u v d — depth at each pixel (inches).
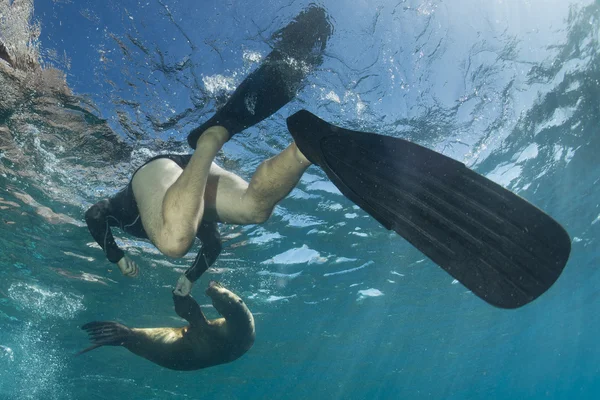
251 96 114.9
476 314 1097.4
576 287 1073.5
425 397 2485.2
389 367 1517.0
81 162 349.4
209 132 112.5
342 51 232.1
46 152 339.3
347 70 250.2
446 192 85.0
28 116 294.5
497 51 300.2
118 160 340.5
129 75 244.2
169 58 229.0
